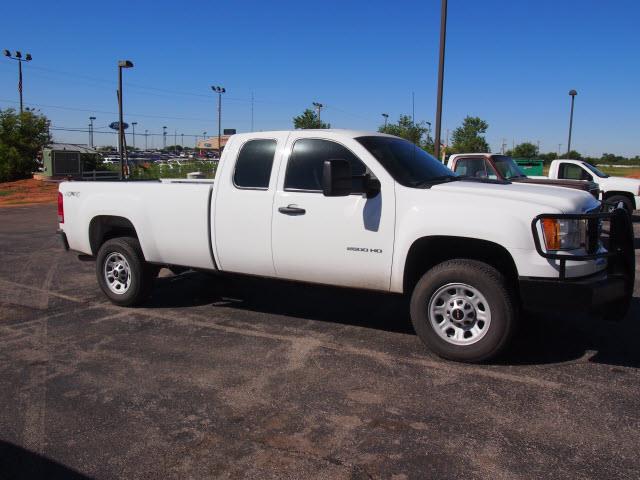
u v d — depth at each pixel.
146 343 5.57
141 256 6.73
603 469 3.31
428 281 4.96
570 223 4.63
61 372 4.86
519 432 3.75
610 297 4.66
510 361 4.98
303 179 5.54
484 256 5.15
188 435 3.77
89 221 6.96
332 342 5.53
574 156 64.19
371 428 3.83
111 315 6.57
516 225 4.64
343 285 5.44
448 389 4.42
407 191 5.05
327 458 3.47
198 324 6.17
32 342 5.63
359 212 5.21
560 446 3.57
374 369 4.83
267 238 5.69
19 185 30.59
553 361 4.98
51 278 8.61
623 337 5.61
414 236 4.96
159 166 37.38
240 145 5.95
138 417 4.03
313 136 5.59
